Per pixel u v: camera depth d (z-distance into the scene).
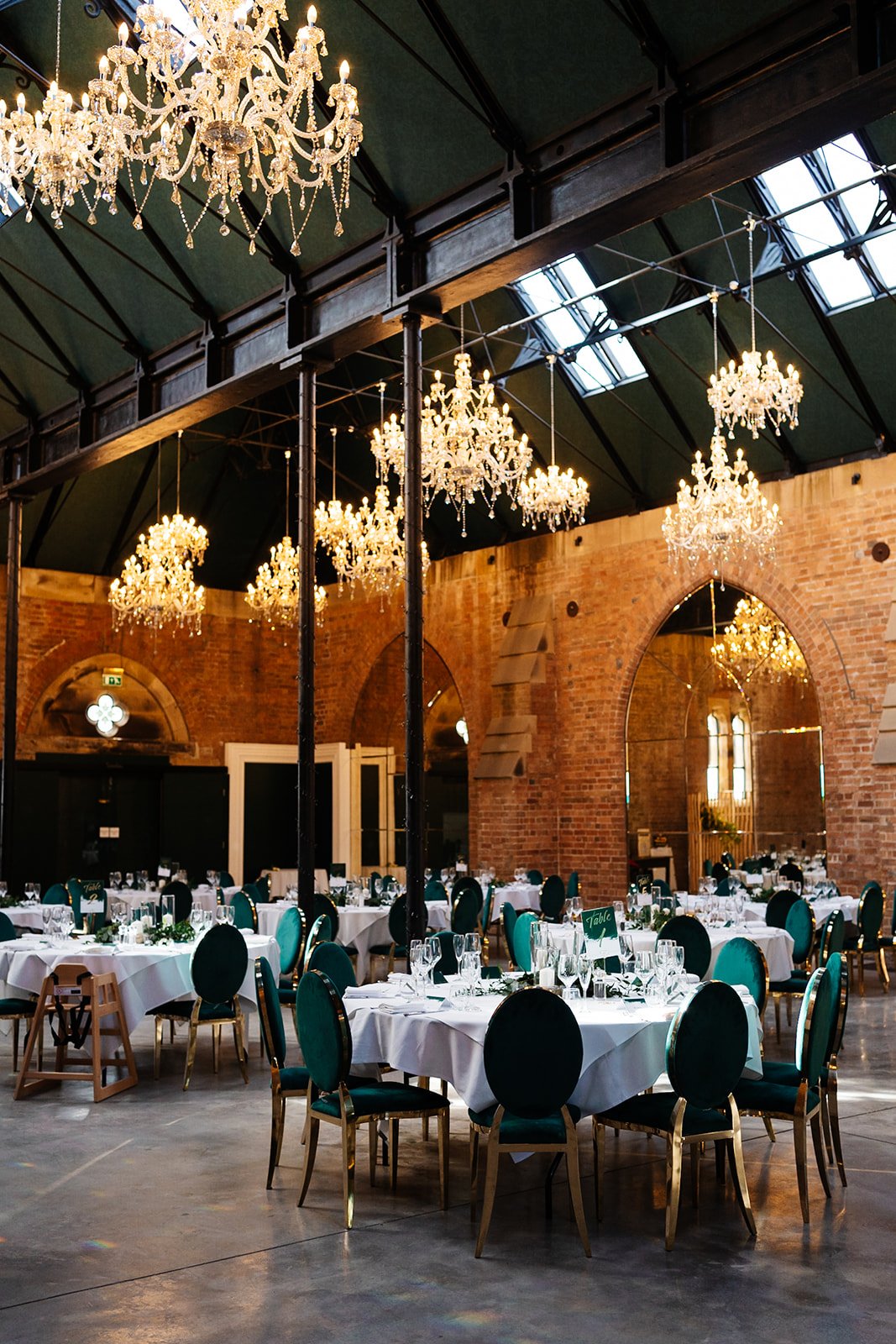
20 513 16.08
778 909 11.19
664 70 8.22
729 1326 4.28
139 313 13.20
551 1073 5.08
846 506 14.27
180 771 20.11
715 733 15.77
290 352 11.34
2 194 13.31
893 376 13.27
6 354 15.17
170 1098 7.90
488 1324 4.31
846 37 7.36
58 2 11.02
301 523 11.09
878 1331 4.23
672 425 15.30
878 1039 9.57
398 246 10.32
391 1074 8.26
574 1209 5.04
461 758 19.36
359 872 20.55
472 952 6.06
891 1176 6.02
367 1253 5.02
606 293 14.15
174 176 7.02
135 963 8.44
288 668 21.81
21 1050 9.66
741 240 12.80
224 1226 5.34
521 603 17.95
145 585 16.91
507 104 9.21
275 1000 6.08
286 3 9.84
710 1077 5.16
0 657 18.77
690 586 15.88
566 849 17.27
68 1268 4.85
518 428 16.58
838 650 14.26
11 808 15.86
